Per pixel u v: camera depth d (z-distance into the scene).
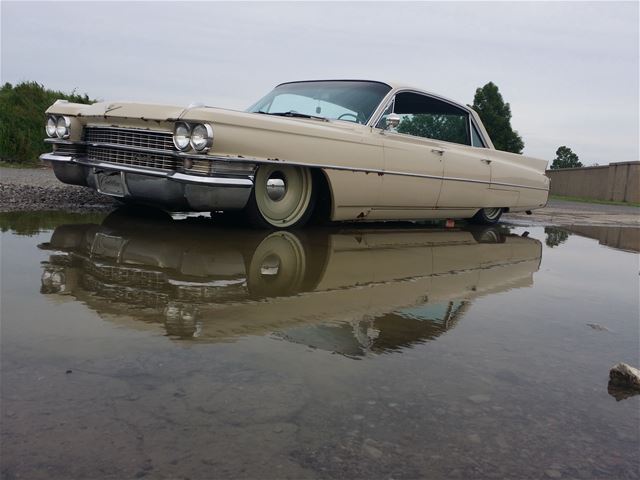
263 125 3.63
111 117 3.78
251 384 1.42
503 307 2.46
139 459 1.07
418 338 1.91
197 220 4.28
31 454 1.06
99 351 1.55
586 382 1.63
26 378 1.36
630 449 1.25
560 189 26.83
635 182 20.42
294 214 4.24
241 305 2.09
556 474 1.13
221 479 1.03
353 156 4.25
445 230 5.46
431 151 4.98
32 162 10.80
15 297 1.99
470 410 1.38
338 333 1.88
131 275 2.40
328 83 5.09
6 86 12.21
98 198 5.12
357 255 3.46
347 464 1.11
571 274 3.46
